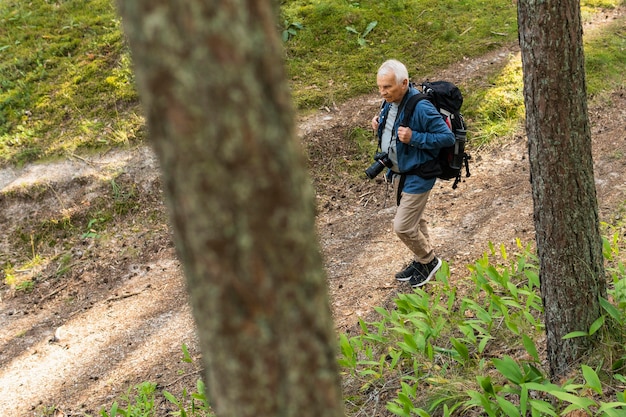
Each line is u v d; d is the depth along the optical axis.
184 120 0.98
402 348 3.80
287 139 1.05
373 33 9.15
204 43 0.96
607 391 3.19
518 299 4.29
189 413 4.30
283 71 1.05
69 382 5.04
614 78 7.96
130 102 8.20
